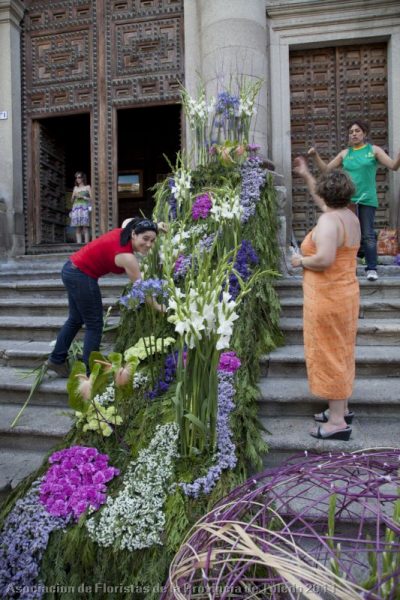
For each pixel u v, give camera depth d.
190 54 6.62
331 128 6.90
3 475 2.48
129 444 2.35
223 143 4.82
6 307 4.77
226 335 2.02
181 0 6.89
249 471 2.31
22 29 7.58
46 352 3.68
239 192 4.11
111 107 7.21
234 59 5.73
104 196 7.23
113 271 2.99
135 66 7.11
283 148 6.76
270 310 3.55
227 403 2.44
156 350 2.66
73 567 1.85
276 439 2.47
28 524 1.92
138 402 2.58
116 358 2.13
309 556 1.00
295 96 6.97
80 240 7.82
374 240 4.40
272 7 6.63
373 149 4.41
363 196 4.35
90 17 7.27
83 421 2.46
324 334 2.33
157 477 2.03
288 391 2.89
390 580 1.02
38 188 7.68
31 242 7.61
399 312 3.90
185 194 3.94
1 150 7.32
